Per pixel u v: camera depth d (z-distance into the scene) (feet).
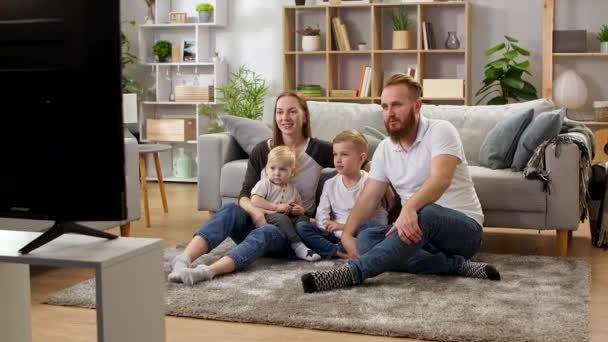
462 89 21.44
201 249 11.57
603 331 8.78
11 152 6.45
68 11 6.21
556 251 13.58
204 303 9.72
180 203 19.71
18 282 7.25
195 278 10.69
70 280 11.34
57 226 6.39
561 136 13.05
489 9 21.98
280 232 12.02
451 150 10.91
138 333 6.40
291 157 12.60
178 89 24.02
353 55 23.21
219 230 11.78
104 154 6.28
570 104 20.77
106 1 6.14
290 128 12.90
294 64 23.53
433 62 22.54
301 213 12.66
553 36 20.93
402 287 10.43
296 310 9.36
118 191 6.31
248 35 24.16
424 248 11.19
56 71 6.27
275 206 12.48
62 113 6.30
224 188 15.01
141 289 6.42
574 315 9.12
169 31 24.76
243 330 8.84
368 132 15.19
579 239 14.84
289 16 23.03
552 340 8.20
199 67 24.67
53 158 6.36
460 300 9.77
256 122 15.71
